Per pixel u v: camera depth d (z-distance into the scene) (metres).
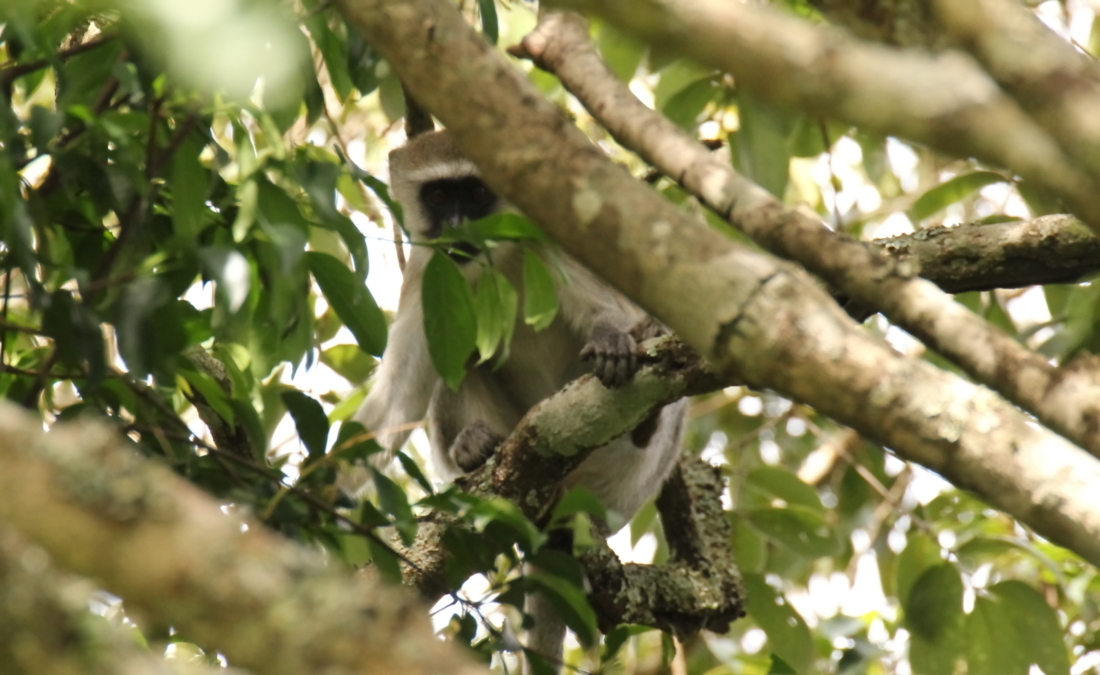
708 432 12.85
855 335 3.43
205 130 5.58
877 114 2.39
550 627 9.54
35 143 4.81
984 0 2.43
